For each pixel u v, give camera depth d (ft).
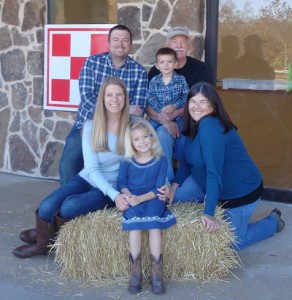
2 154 22.90
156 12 19.22
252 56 19.01
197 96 13.73
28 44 21.74
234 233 14.38
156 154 13.20
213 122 13.66
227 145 13.92
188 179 14.78
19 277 13.56
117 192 13.28
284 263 14.24
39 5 21.31
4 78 22.39
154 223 12.78
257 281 13.28
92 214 13.57
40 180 22.02
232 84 19.27
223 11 18.92
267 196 19.10
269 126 19.16
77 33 20.72
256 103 19.19
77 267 13.46
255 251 14.98
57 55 21.17
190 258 13.29
